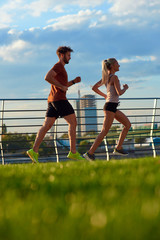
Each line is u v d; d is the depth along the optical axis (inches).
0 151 292.8
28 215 50.5
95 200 60.7
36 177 111.0
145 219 40.9
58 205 59.2
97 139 245.6
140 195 63.9
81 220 43.8
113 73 244.8
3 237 38.0
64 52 238.4
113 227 37.5
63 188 81.6
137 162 148.8
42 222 44.8
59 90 237.3
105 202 58.3
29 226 42.1
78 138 300.4
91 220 41.1
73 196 68.1
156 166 123.4
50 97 240.2
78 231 37.1
